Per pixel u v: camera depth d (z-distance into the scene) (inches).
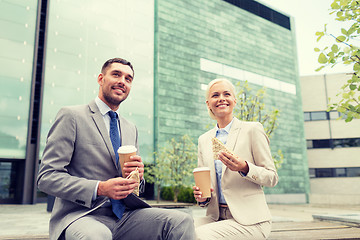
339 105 106.1
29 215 365.1
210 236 76.7
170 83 760.3
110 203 74.9
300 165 976.9
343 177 1036.5
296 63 1077.1
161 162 576.4
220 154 79.6
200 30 852.0
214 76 849.5
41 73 620.7
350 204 810.2
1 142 554.6
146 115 718.5
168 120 735.1
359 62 95.2
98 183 67.1
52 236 68.5
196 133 773.9
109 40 705.0
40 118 596.1
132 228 72.3
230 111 97.4
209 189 87.0
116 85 80.0
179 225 68.1
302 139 1011.3
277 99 984.3
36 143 589.0
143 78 733.3
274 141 933.2
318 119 1093.1
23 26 609.3
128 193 66.4
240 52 928.3
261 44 992.9
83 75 658.2
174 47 789.9
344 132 1060.5
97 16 698.2
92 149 73.7
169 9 804.0
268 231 82.9
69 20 661.9
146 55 750.5
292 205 768.9
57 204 72.8
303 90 1122.7
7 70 578.9
